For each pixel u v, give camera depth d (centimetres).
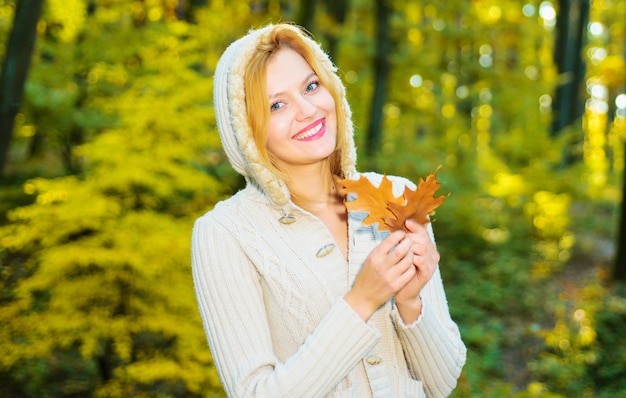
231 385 109
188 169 405
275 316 117
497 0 1346
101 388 434
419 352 117
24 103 665
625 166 844
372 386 118
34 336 406
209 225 119
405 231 111
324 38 1067
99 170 396
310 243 121
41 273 393
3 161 474
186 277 410
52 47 664
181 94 399
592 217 1185
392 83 1225
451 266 924
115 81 633
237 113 116
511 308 787
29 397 480
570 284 855
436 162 1057
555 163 1138
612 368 597
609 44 1922
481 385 409
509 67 1348
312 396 102
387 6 1088
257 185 126
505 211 1103
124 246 377
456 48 1209
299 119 118
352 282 120
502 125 1395
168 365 384
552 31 1667
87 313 399
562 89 1505
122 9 695
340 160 130
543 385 569
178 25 499
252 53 118
